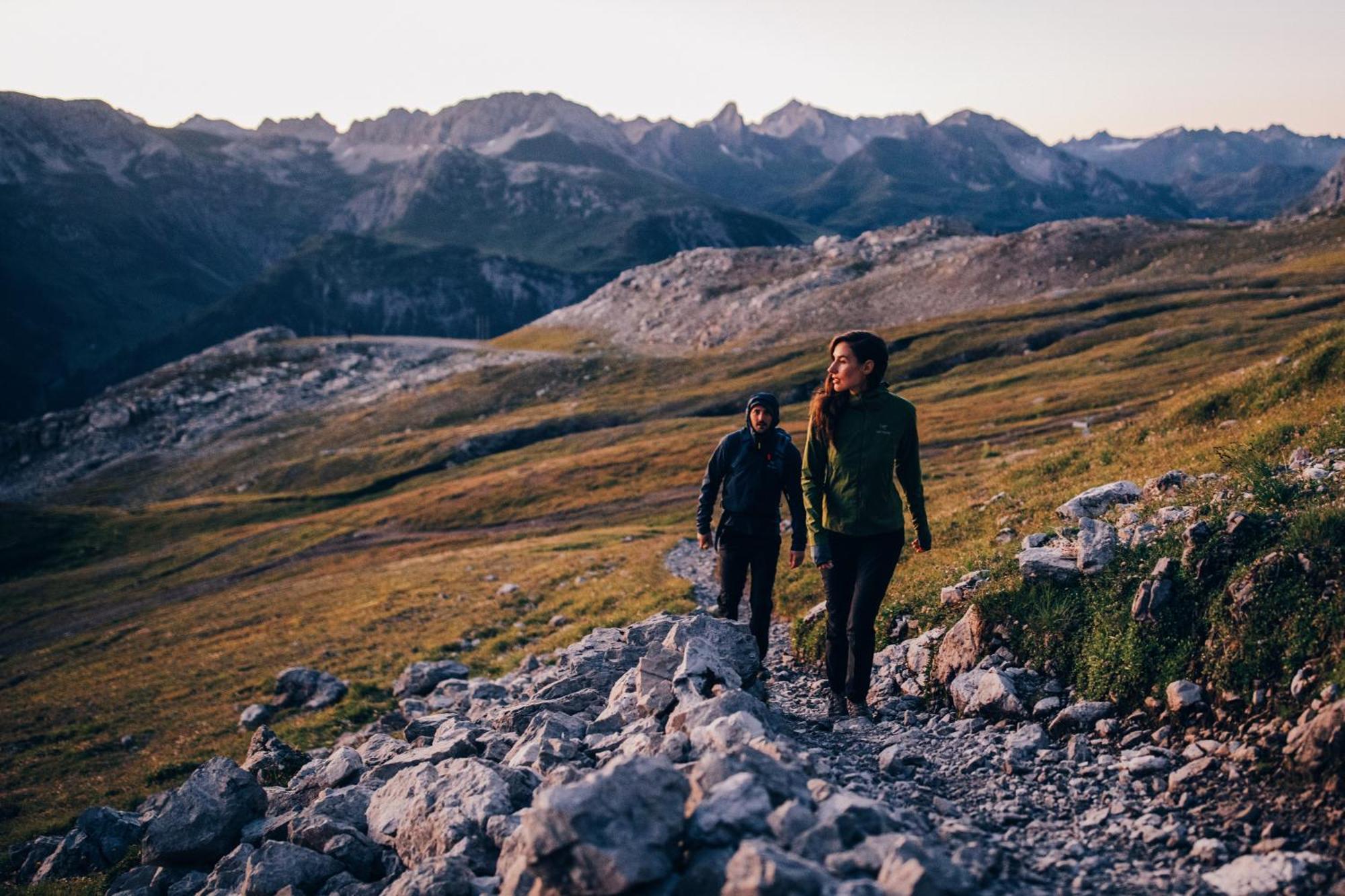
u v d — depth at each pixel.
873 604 8.15
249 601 57.75
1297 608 6.75
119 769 22.88
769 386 138.25
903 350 138.88
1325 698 6.05
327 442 170.12
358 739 17.42
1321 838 5.31
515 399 175.25
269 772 12.30
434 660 25.73
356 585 50.53
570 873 4.83
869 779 6.72
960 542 15.29
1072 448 19.73
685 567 30.17
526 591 34.03
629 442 118.31
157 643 47.59
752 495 9.68
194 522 118.38
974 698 8.35
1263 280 136.00
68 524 118.00
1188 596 7.61
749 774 5.46
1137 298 142.75
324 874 7.35
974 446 67.38
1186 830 5.75
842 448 8.05
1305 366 16.31
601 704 9.86
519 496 95.12
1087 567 8.72
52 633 70.81
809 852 4.88
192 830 9.10
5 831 19.19
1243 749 6.26
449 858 6.25
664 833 5.04
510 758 8.37
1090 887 5.25
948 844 5.63
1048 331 128.50
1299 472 8.65
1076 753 7.04
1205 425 16.97
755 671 8.93
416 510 98.06
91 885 9.76
